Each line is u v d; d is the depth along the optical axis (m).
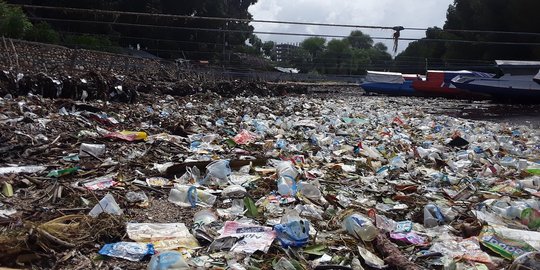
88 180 6.49
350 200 6.31
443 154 10.32
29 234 4.11
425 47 69.12
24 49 21.33
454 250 4.54
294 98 29.28
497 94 33.69
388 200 6.45
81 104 12.72
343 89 47.06
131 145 9.16
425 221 5.54
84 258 4.09
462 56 52.53
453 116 23.78
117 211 5.18
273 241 4.53
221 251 4.37
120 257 4.10
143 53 39.31
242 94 26.91
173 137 10.14
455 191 7.10
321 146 10.48
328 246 4.56
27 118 9.90
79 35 33.75
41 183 6.14
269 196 6.11
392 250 4.41
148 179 6.73
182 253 4.23
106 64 27.16
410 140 12.54
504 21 46.38
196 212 5.47
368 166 8.66
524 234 4.83
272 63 63.34
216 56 49.56
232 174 7.24
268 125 13.52
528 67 33.09
